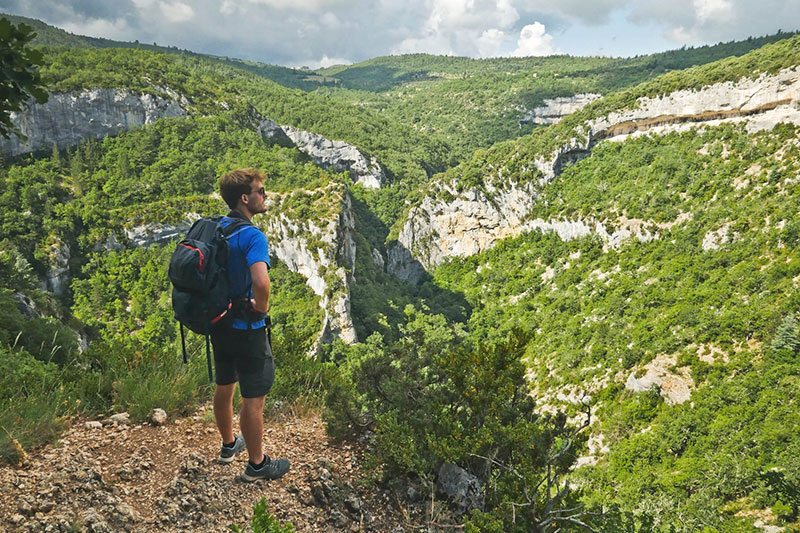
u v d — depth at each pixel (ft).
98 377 14.52
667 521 111.45
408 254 446.60
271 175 402.11
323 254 311.88
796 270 211.20
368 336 307.37
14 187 342.23
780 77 315.37
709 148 337.72
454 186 430.61
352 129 619.26
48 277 302.66
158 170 407.23
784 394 155.12
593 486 154.92
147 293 314.14
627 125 390.42
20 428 10.37
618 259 321.93
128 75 463.83
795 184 268.21
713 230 277.85
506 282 385.50
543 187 406.82
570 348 248.11
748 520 107.55
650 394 188.24
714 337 196.03
